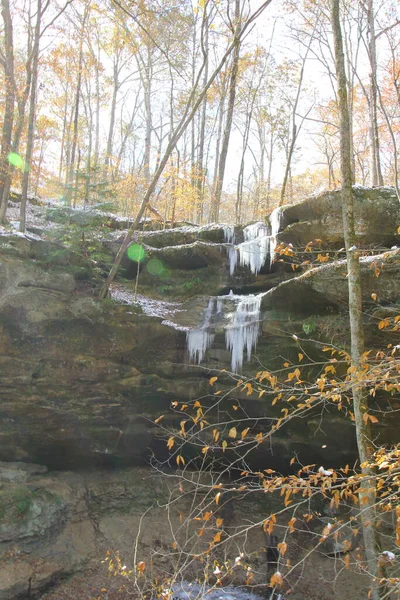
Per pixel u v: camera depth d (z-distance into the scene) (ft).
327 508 35.06
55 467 34.09
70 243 35.12
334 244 34.63
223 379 33.71
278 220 37.88
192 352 34.45
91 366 32.17
